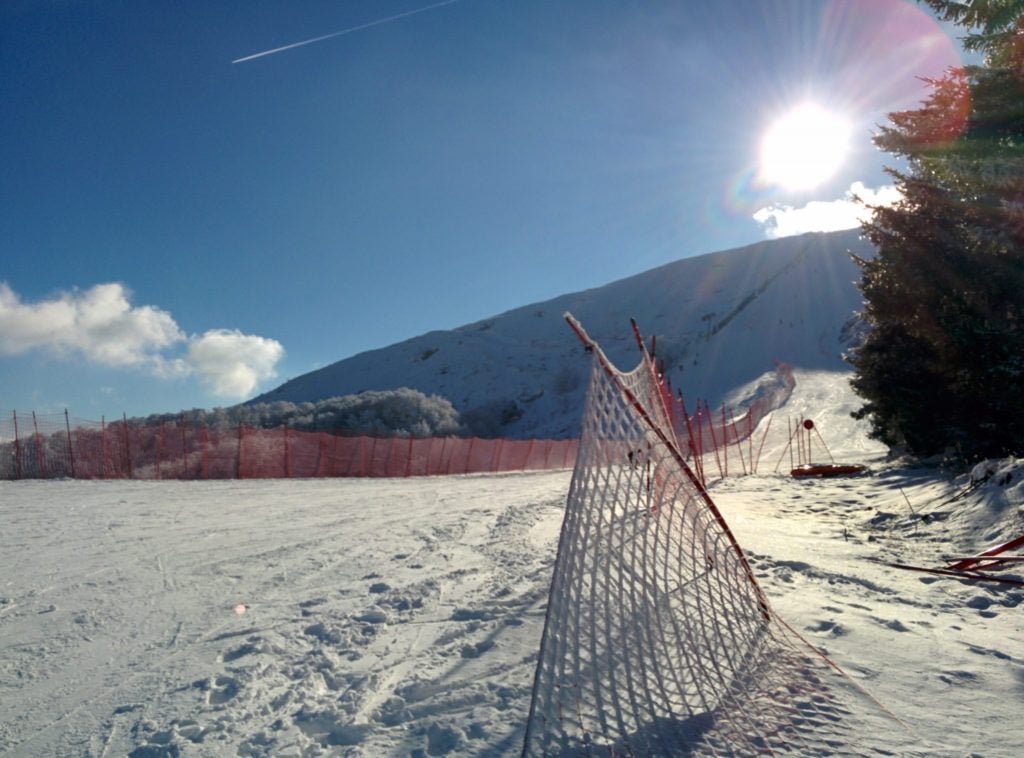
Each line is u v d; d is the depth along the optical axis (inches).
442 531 415.5
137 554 343.9
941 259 556.4
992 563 305.6
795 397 2111.2
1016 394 534.3
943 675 173.5
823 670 170.9
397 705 157.9
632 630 147.3
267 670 182.9
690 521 178.7
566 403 3208.7
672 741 132.5
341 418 2015.3
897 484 617.6
